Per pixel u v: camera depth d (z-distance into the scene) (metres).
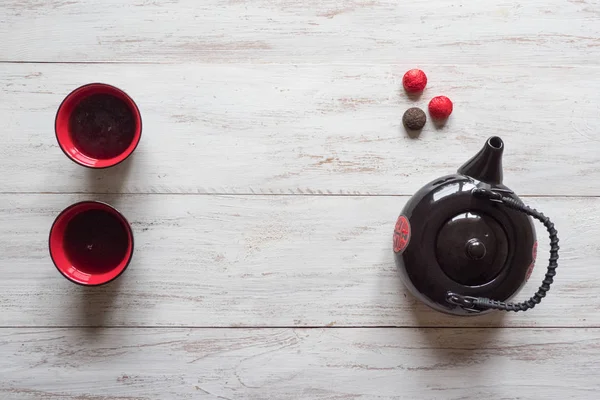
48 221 0.88
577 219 0.89
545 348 0.88
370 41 0.89
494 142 0.74
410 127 0.88
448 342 0.88
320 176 0.89
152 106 0.88
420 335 0.88
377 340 0.88
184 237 0.88
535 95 0.90
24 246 0.87
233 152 0.89
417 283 0.78
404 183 0.89
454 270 0.75
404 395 0.88
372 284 0.89
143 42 0.88
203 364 0.88
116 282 0.88
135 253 0.88
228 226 0.88
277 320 0.88
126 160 0.88
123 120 0.83
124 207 0.88
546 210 0.89
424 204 0.76
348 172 0.89
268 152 0.89
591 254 0.89
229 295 0.88
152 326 0.88
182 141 0.88
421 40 0.89
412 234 0.77
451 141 0.89
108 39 0.88
